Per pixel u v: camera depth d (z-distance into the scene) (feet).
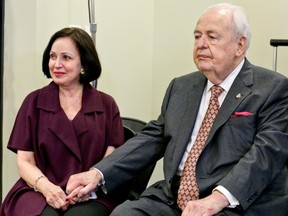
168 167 7.35
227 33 6.95
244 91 7.08
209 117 7.25
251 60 10.89
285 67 10.45
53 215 7.12
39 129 7.86
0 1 9.16
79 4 10.85
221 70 7.06
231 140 6.87
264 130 6.75
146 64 12.42
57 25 10.52
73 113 8.03
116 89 11.93
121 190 8.05
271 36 10.58
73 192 7.24
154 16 12.36
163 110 8.00
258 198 6.70
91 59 8.07
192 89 7.68
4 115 10.01
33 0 10.03
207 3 11.46
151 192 7.37
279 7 10.41
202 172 6.97
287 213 6.72
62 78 7.89
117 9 11.70
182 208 7.06
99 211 7.38
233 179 6.40
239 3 10.94
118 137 8.18
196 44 7.14
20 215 7.29
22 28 9.99
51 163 7.82
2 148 9.61
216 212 6.25
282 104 6.94
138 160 7.74
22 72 10.11
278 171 6.67
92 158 7.90
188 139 7.33
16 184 7.86
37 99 8.02
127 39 11.98
